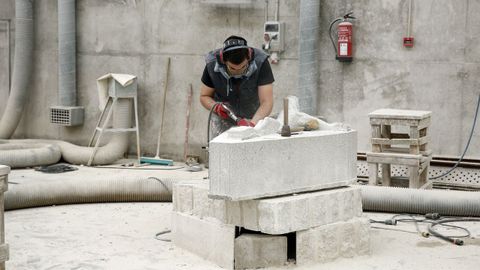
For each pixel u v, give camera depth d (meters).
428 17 7.87
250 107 6.27
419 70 7.97
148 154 9.53
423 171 7.46
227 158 4.63
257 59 5.91
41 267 4.90
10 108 9.84
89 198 7.07
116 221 6.33
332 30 8.33
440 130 7.94
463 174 7.78
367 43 8.18
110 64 9.61
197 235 5.22
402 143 7.22
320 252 5.05
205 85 6.23
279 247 4.96
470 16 7.70
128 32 9.48
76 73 9.77
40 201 6.90
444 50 7.84
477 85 7.73
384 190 6.69
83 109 9.78
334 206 5.14
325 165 5.19
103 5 9.55
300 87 8.37
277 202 4.76
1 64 10.08
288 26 8.62
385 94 8.16
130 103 9.31
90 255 5.21
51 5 9.82
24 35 9.76
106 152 9.18
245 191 4.69
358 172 8.26
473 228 6.14
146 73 9.45
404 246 5.54
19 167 8.88
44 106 10.00
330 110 8.45
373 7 8.11
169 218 6.44
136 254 5.26
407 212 6.68
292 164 4.96
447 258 5.20
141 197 7.14
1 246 4.42
